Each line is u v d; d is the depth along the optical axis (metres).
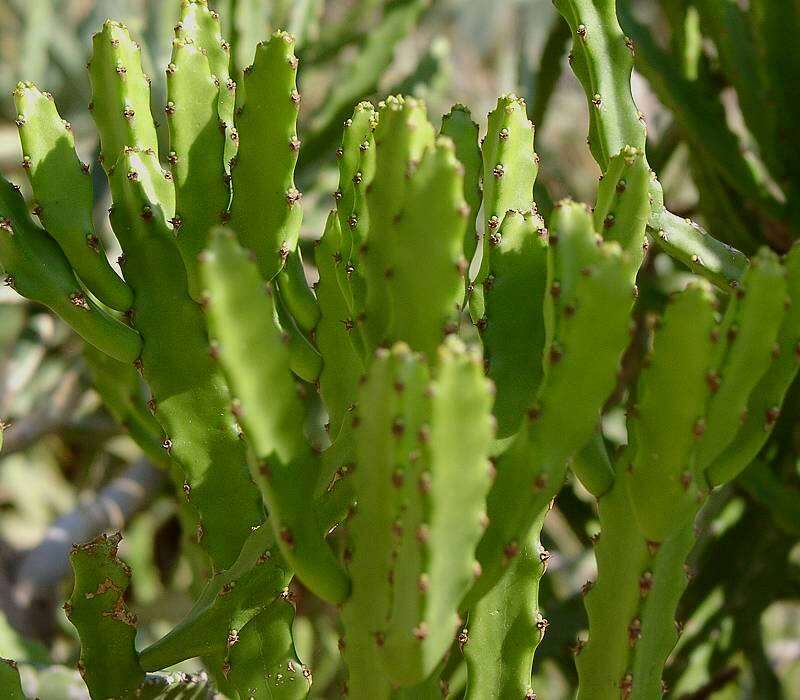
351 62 1.33
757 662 1.19
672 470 0.65
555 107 2.23
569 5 0.79
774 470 1.08
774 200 1.04
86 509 1.27
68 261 0.74
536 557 0.72
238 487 0.76
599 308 0.63
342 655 0.66
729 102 1.69
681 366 0.64
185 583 1.67
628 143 0.79
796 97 1.02
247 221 0.74
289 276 0.77
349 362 0.77
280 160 0.73
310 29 1.37
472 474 0.60
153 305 0.75
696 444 0.64
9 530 1.78
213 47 0.77
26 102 0.73
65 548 1.22
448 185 0.64
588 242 0.63
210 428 0.76
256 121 0.73
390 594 0.63
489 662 0.72
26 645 0.95
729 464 0.68
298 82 1.37
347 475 0.71
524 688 0.72
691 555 1.06
